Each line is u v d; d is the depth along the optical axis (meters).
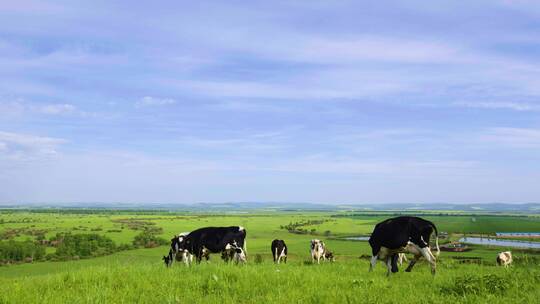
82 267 15.26
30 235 112.38
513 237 116.88
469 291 10.02
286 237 118.00
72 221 180.38
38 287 11.49
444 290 10.30
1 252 72.19
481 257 56.88
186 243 22.06
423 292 10.46
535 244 91.19
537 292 9.77
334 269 16.64
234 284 11.14
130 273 13.20
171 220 193.50
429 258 14.57
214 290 10.70
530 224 174.50
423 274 14.88
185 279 12.17
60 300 9.61
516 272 13.23
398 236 14.91
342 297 9.51
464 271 15.58
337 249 81.19
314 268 16.61
